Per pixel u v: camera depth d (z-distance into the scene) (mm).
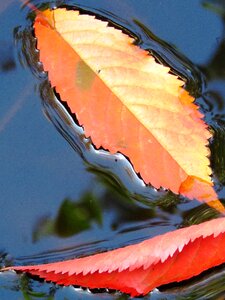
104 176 406
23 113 414
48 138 411
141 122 398
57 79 404
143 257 383
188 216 401
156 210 402
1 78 420
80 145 410
